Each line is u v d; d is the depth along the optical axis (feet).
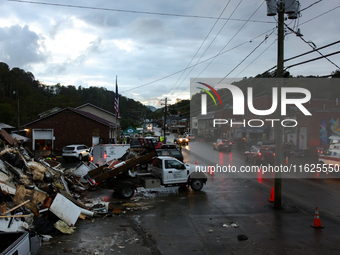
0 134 43.78
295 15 37.76
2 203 23.62
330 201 39.14
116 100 103.30
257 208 35.53
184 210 34.27
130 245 23.13
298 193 43.86
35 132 119.34
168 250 22.36
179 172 44.42
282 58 36.63
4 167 28.02
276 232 26.91
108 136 123.95
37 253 19.45
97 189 46.65
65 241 23.59
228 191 45.47
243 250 22.56
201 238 25.13
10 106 183.73
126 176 42.24
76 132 121.80
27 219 24.20
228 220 30.58
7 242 15.23
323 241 24.68
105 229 26.99
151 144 43.14
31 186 28.45
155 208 35.14
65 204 27.30
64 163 83.20
